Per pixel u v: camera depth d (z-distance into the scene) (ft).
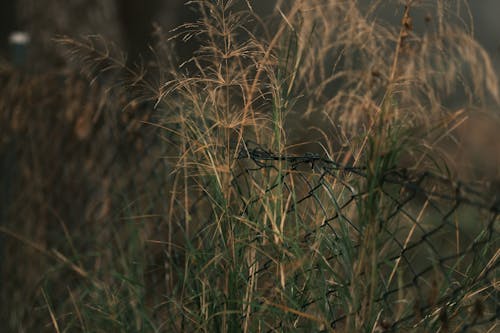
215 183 18.34
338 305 17.21
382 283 16.30
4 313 27.94
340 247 15.98
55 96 27.86
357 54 18.86
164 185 24.36
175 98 19.89
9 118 28.86
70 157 28.02
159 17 54.29
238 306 17.28
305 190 18.95
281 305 15.72
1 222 28.60
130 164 25.88
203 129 19.45
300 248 16.75
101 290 21.66
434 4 17.15
